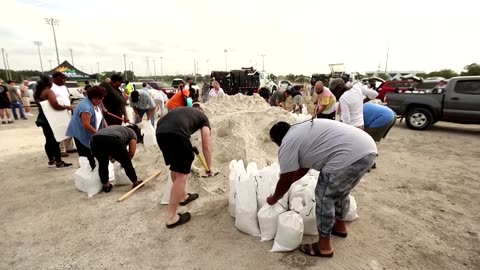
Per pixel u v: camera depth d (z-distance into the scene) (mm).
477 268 2432
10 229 3197
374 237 2895
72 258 2678
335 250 2688
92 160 4246
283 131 2641
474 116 7863
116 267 2539
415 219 3250
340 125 2461
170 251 2734
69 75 23750
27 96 12977
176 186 3070
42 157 6176
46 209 3662
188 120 3287
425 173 4836
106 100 5609
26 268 2549
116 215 3455
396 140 7508
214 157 4820
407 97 8992
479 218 3270
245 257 2602
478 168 5074
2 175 4984
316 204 2523
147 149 6016
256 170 3375
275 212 2811
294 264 2496
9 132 9156
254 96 7680
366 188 4176
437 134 8219
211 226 3137
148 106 7484
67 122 5219
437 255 2607
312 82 26922
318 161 2430
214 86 10523
